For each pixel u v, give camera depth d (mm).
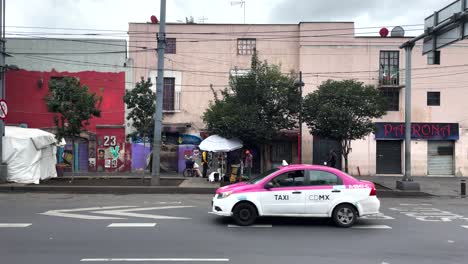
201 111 27781
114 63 27688
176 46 27766
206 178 22141
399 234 9609
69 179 20828
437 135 27203
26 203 14039
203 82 27781
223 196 10531
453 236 9422
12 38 27328
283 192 10453
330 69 27312
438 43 16578
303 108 20750
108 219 11031
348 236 9328
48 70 27500
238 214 10422
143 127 19531
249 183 10859
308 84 27250
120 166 27625
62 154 27531
